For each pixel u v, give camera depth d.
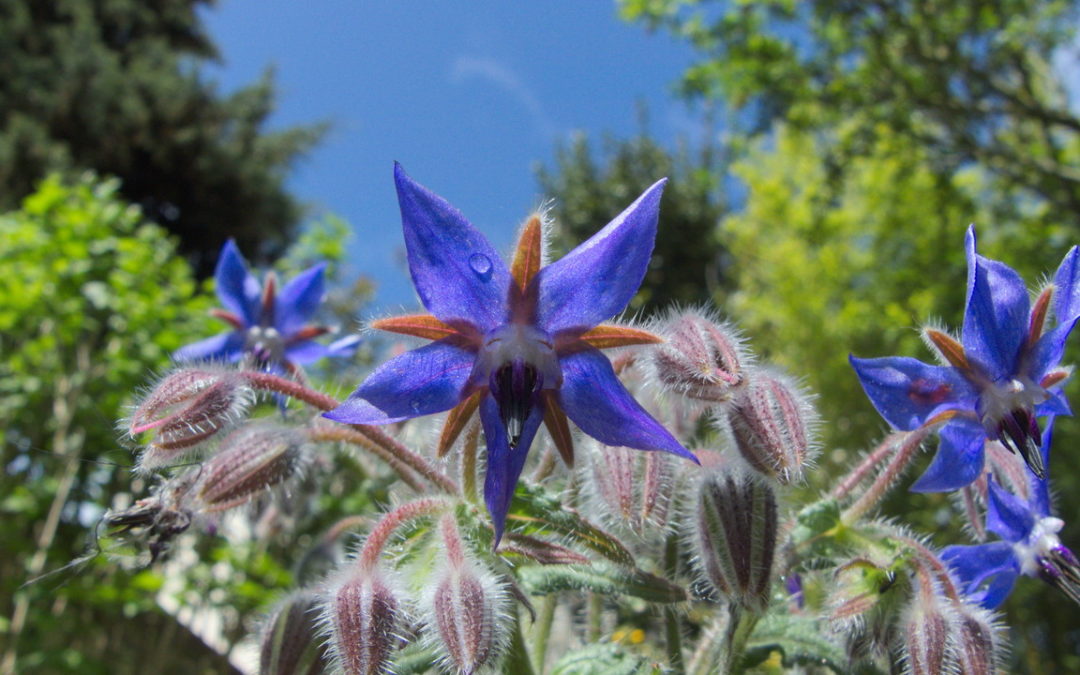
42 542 0.20
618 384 0.05
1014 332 0.06
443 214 0.05
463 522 0.06
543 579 0.06
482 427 0.06
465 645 0.05
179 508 0.07
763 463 0.06
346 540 0.11
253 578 0.21
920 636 0.06
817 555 0.06
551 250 0.06
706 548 0.06
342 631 0.06
